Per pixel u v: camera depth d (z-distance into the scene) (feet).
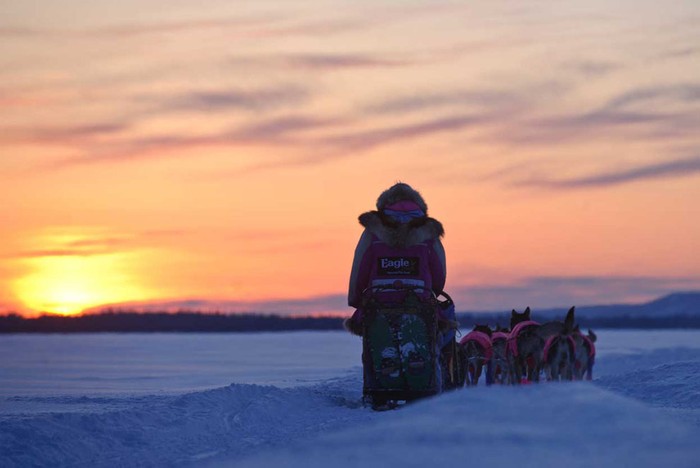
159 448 51.52
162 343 370.53
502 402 40.60
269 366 177.47
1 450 48.57
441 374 75.36
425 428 37.17
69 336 556.10
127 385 118.11
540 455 32.96
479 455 32.96
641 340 407.03
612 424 37.06
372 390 71.10
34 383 123.03
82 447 50.62
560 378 91.15
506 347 97.40
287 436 54.70
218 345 336.90
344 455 34.37
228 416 63.16
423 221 72.13
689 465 31.86
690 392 80.79
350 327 74.59
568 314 91.50
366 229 72.38
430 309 70.95
